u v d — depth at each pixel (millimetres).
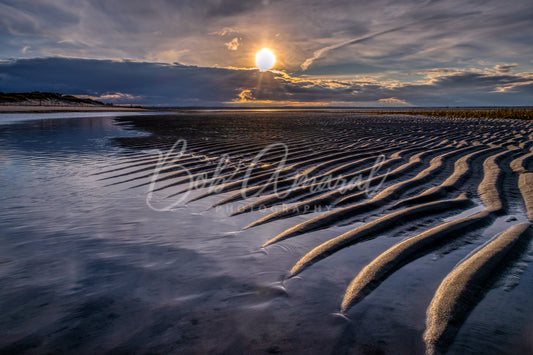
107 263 2521
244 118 26844
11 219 3541
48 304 1973
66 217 3637
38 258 2605
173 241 2980
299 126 17188
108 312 1895
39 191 4750
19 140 10938
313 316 1841
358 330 1723
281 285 2186
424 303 1955
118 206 4086
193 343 1638
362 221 3451
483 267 2305
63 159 7445
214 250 2775
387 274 2297
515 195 4234
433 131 13484
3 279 2268
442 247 2717
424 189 4688
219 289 2139
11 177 5602
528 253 2564
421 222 3346
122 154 8305
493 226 3193
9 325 1783
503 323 1759
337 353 1566
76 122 20703
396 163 6715
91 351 1599
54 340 1672
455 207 3809
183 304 1971
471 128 14734
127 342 1653
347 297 2029
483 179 5180
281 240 2982
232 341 1651
